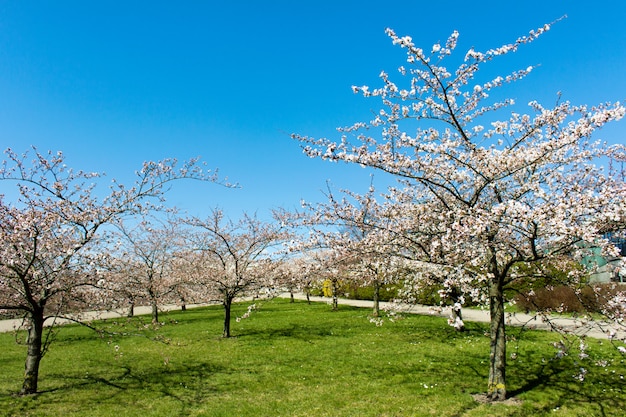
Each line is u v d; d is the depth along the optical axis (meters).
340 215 8.44
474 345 11.49
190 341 13.99
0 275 7.86
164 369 10.15
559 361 9.41
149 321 19.88
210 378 9.27
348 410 7.09
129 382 9.04
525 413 6.62
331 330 15.27
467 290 7.54
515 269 8.37
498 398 7.21
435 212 8.95
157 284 18.19
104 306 10.11
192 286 16.95
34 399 7.89
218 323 18.64
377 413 6.90
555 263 8.45
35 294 8.95
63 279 8.69
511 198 7.64
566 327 10.03
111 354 11.96
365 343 12.50
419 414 6.77
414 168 7.31
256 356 11.34
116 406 7.52
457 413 6.73
